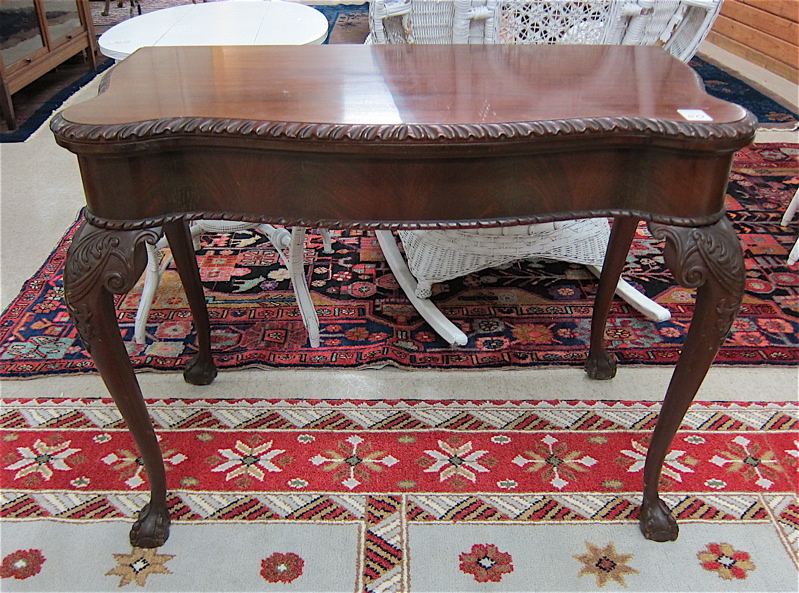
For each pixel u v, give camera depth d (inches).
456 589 47.8
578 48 56.4
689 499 55.3
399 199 40.4
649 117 38.2
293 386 68.6
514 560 50.0
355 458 59.3
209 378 68.5
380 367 71.0
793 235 98.2
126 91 43.6
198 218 42.1
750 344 74.5
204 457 59.4
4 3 132.6
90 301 41.3
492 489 56.3
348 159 39.0
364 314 80.8
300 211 41.3
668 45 72.2
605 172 40.8
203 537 51.9
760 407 65.1
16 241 96.3
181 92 43.4
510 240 74.7
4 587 47.9
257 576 48.7
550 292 85.5
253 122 37.6
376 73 48.3
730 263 40.6
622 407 65.4
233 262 93.3
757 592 47.6
